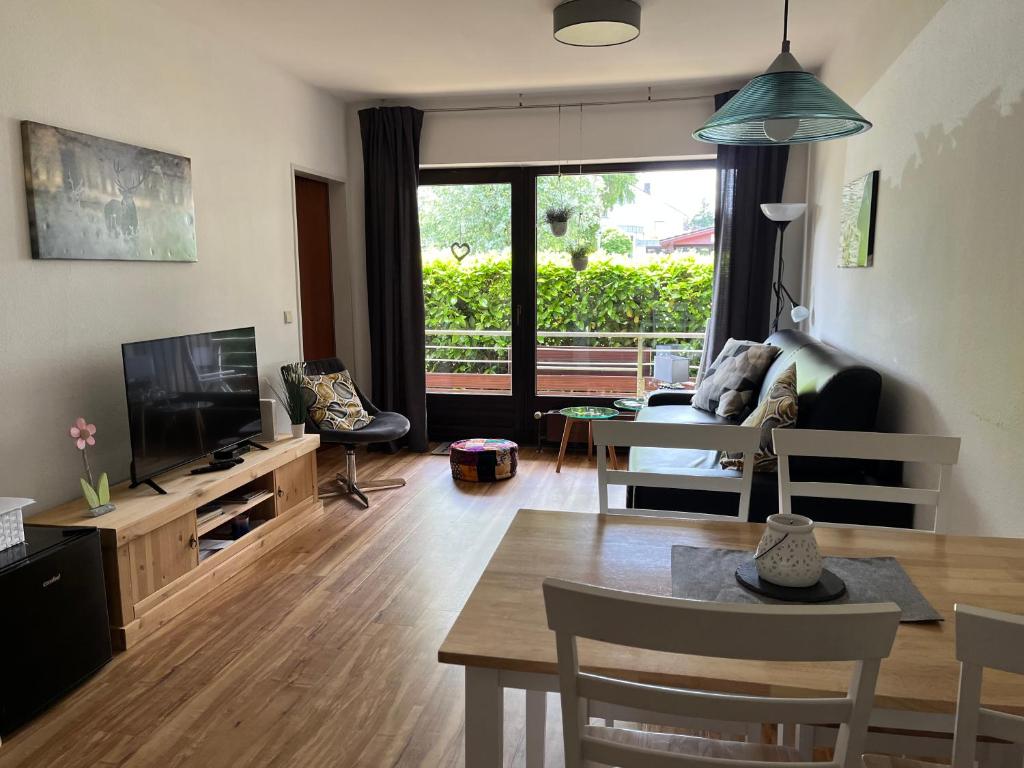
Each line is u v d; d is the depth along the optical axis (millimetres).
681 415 4348
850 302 3791
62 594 2342
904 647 1236
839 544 1731
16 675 2178
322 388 4551
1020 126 1997
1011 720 967
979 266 2260
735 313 5121
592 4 3393
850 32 3846
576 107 5246
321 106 5152
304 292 5355
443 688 2395
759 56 4383
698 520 1884
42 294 2896
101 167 3127
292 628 2809
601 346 5711
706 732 2168
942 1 2562
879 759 1330
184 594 2969
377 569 3377
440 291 5824
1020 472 2002
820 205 4566
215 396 3463
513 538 1750
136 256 3346
